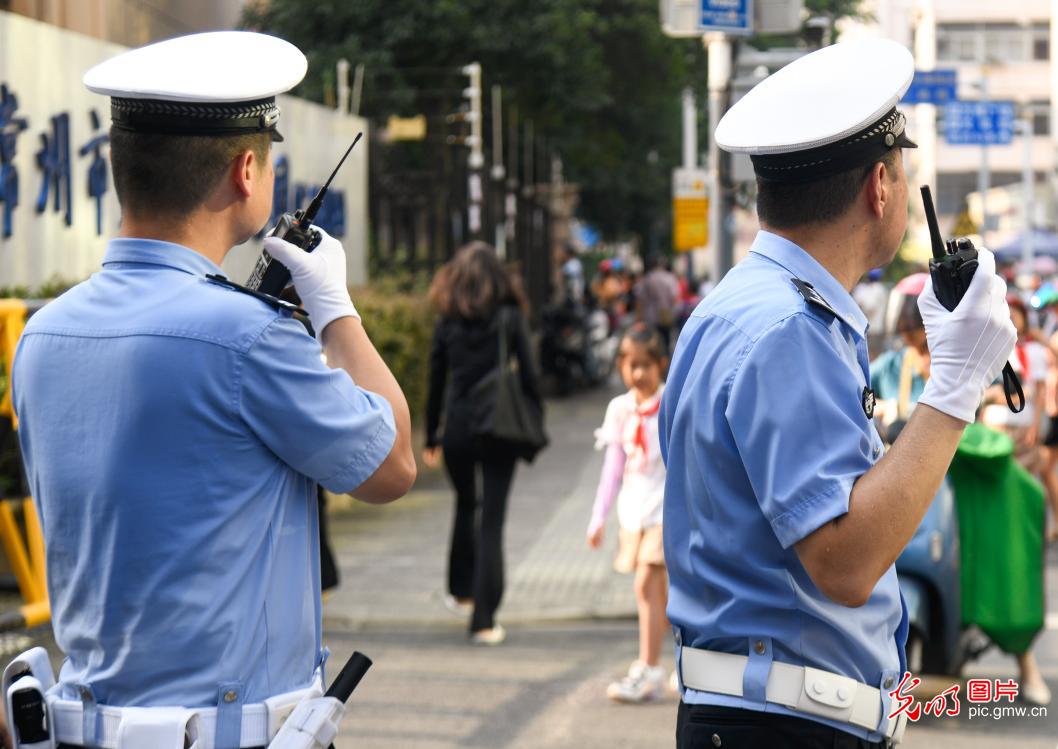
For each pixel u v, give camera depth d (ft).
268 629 16.97
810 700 17.81
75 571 17.11
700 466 18.04
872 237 18.56
